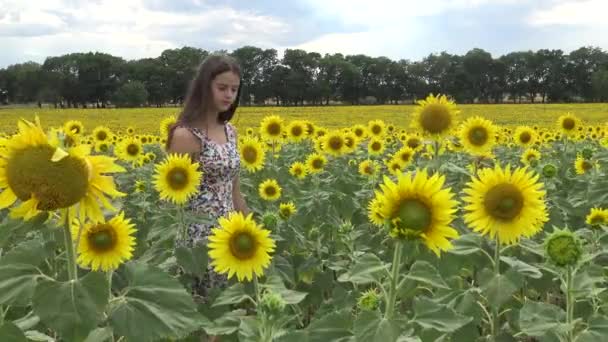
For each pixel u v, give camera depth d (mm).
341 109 60375
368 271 3227
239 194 6105
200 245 5160
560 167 12516
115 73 99188
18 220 2475
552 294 6277
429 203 2992
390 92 106438
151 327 2582
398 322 3066
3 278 2516
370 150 12523
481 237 4430
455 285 4523
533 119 44719
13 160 2332
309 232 6984
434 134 6395
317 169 10297
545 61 103438
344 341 3244
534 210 3799
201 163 5590
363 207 8609
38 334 3148
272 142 12633
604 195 6633
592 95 102750
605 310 4320
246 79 102562
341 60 105875
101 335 2807
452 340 4078
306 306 5941
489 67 103312
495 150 16031
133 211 8633
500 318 5211
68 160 2336
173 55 101000
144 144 17094
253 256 4262
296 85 101250
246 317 3834
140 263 2822
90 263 4184
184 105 5770
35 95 98562
